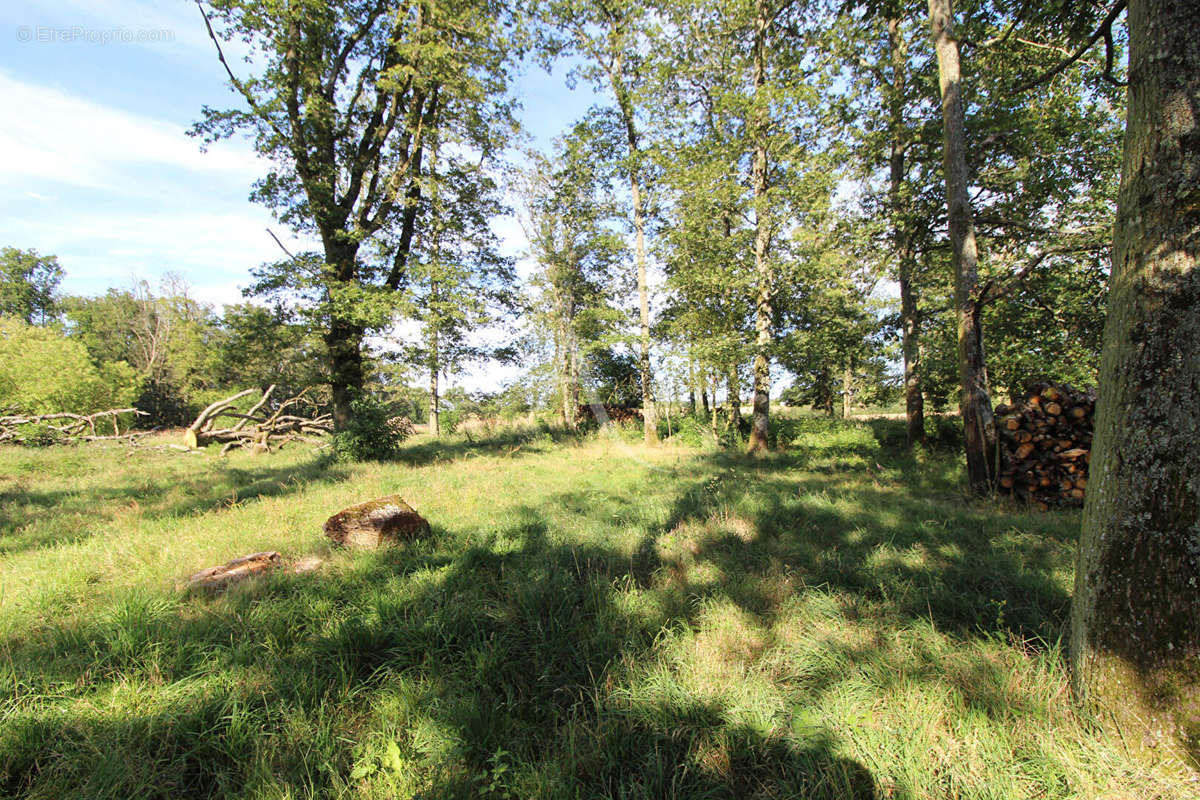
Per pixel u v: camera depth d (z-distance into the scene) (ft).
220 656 9.33
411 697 8.20
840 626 10.48
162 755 7.13
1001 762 6.72
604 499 22.94
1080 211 31.35
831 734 7.36
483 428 63.36
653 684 8.56
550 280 64.44
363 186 47.01
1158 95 7.04
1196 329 6.68
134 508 21.34
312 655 9.48
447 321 44.78
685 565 14.07
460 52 42.45
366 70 44.47
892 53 39.81
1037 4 20.76
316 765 6.91
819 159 37.06
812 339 38.88
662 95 43.57
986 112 31.24
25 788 6.55
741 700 8.14
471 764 7.06
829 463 34.76
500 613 11.09
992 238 34.78
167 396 110.22
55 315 152.25
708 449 46.29
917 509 20.66
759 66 41.22
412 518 16.72
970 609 11.09
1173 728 6.55
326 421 61.41
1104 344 7.91
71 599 12.14
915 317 42.11
